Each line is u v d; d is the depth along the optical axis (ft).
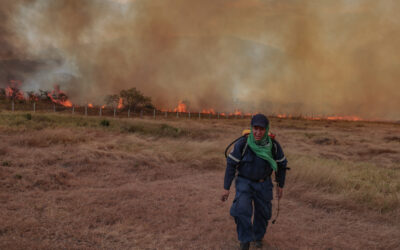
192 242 10.03
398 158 33.83
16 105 105.40
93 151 24.25
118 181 18.11
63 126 41.52
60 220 11.08
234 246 9.86
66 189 15.75
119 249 9.16
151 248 9.39
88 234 10.05
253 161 8.92
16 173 16.84
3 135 29.48
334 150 38.88
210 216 12.58
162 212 12.69
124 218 11.71
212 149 30.58
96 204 13.16
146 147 30.17
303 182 18.25
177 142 36.42
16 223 10.34
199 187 17.53
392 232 11.68
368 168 24.94
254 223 9.82
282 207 14.53
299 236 11.00
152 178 19.48
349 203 14.87
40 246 8.73
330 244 10.39
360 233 11.60
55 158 21.47
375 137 56.44
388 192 17.16
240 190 8.96
